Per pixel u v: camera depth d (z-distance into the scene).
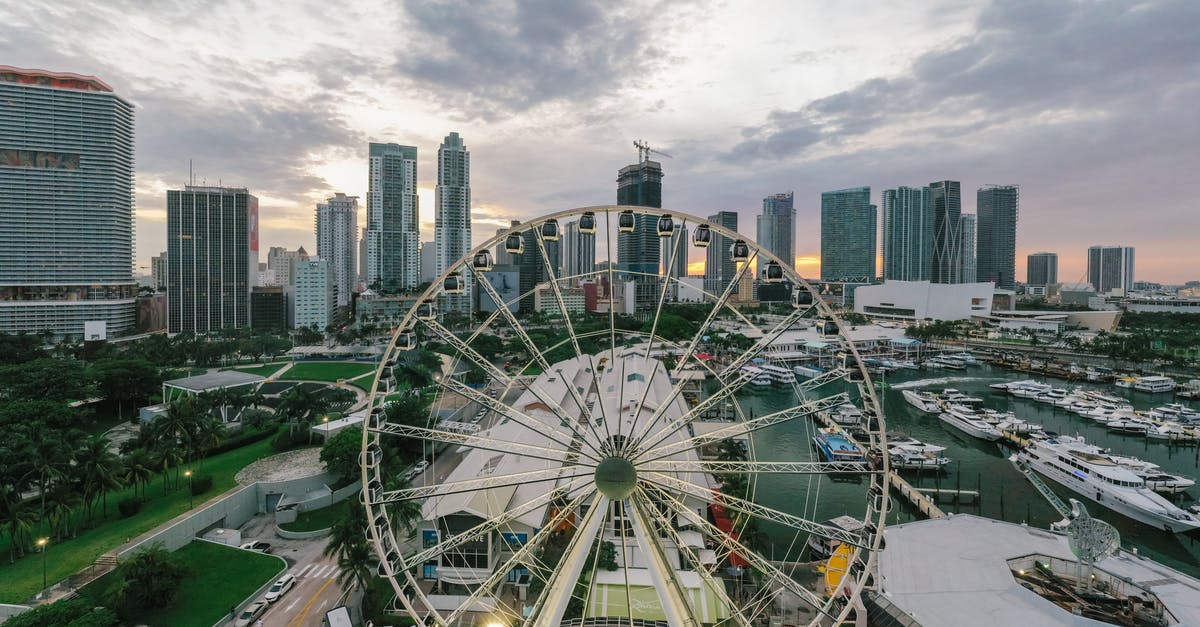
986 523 83.50
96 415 151.88
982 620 60.03
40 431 99.31
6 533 77.56
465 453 121.75
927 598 64.06
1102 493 105.19
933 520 84.44
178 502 88.12
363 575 64.56
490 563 70.88
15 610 62.16
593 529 46.97
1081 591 63.12
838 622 46.16
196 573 70.69
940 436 149.00
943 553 74.00
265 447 120.75
